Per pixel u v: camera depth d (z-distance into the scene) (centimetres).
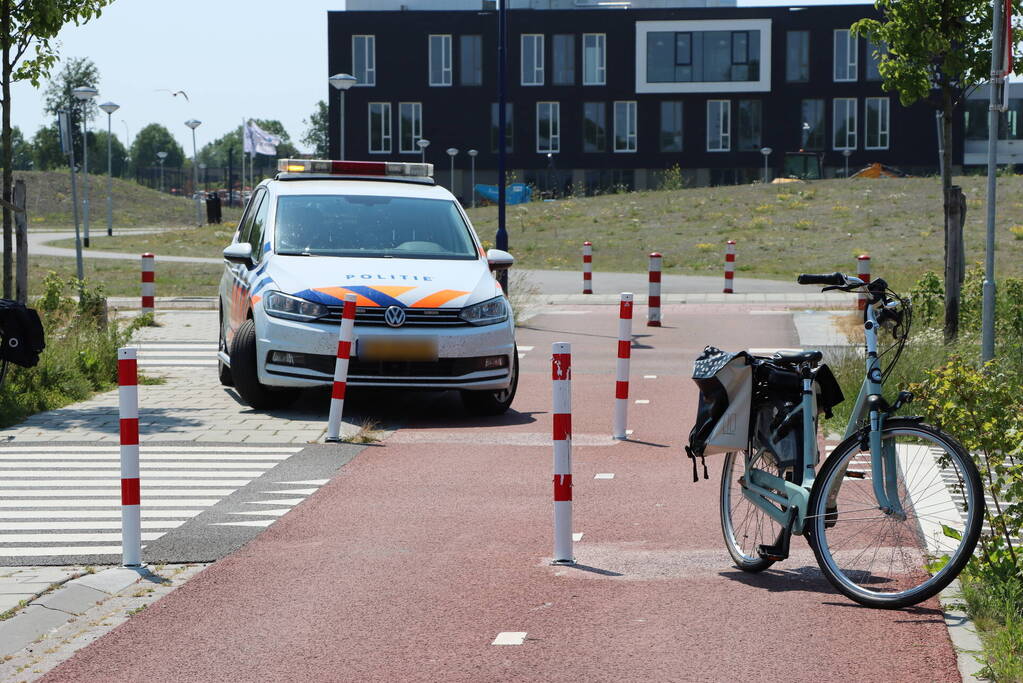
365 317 1641
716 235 6338
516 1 13012
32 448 1431
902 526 823
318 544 1005
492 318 1691
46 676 702
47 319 2350
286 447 1454
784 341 2567
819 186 7894
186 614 818
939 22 2377
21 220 1945
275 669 709
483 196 11306
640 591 859
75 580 895
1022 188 7156
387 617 806
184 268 5366
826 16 11012
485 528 1058
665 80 11175
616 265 5438
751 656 714
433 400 1873
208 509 1130
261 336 1673
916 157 11088
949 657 701
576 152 11288
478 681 683
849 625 768
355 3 13338
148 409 1745
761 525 905
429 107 11281
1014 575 804
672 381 2030
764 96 11125
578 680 681
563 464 942
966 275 2688
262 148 12619
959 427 883
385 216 1838
